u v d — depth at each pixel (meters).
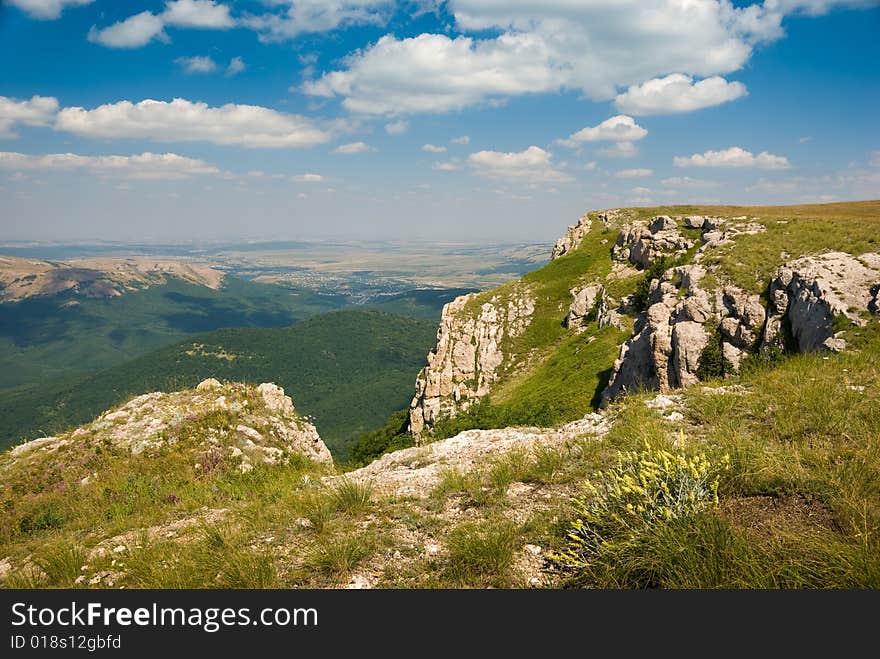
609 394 39.09
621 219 96.12
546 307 77.69
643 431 8.76
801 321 23.38
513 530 6.38
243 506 9.44
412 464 10.56
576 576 5.41
